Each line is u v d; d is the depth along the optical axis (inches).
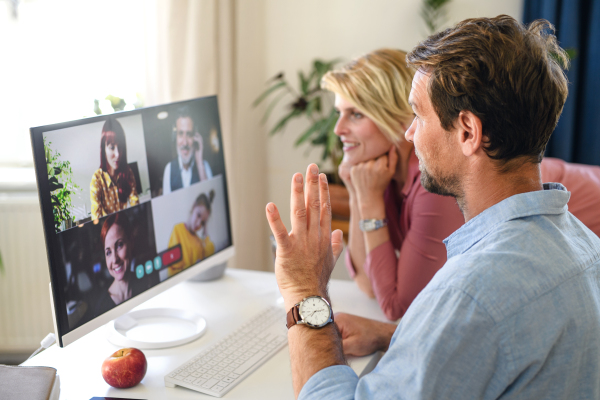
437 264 48.8
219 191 53.1
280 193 107.4
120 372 35.7
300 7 99.4
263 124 105.0
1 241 81.4
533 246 24.9
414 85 29.4
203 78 80.0
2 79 86.7
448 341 23.0
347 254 58.4
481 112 25.9
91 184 38.2
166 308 48.1
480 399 23.3
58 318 36.0
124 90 87.4
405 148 54.2
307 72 101.7
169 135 45.7
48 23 85.7
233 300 52.1
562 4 85.2
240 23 91.6
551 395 24.1
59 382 34.2
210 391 35.8
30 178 86.2
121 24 85.7
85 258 37.9
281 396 35.9
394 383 24.0
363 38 98.4
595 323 24.7
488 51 25.6
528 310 23.1
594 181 61.0
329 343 29.3
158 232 44.9
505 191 27.2
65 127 36.0
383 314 50.9
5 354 86.1
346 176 56.7
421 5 94.8
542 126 26.0
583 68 87.6
